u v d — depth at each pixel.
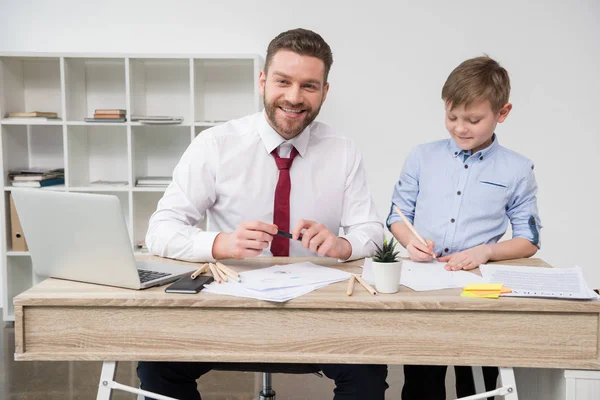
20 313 1.15
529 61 3.41
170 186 1.74
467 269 1.49
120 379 2.55
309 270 1.41
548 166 3.47
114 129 3.56
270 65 1.55
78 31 3.49
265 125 1.75
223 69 3.52
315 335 1.16
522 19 3.39
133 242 3.36
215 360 1.16
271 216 1.78
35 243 1.31
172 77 3.53
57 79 3.53
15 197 1.28
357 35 3.44
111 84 3.54
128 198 3.63
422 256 1.54
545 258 3.53
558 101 3.43
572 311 1.14
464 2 3.39
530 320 1.15
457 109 1.67
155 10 3.48
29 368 2.67
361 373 1.36
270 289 1.21
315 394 2.43
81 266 1.27
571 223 3.50
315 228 1.45
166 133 3.55
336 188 1.81
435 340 1.16
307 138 1.77
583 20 3.37
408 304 1.14
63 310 1.16
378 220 1.82
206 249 1.45
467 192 1.84
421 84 3.46
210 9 3.46
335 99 3.48
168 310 1.16
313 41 1.53
